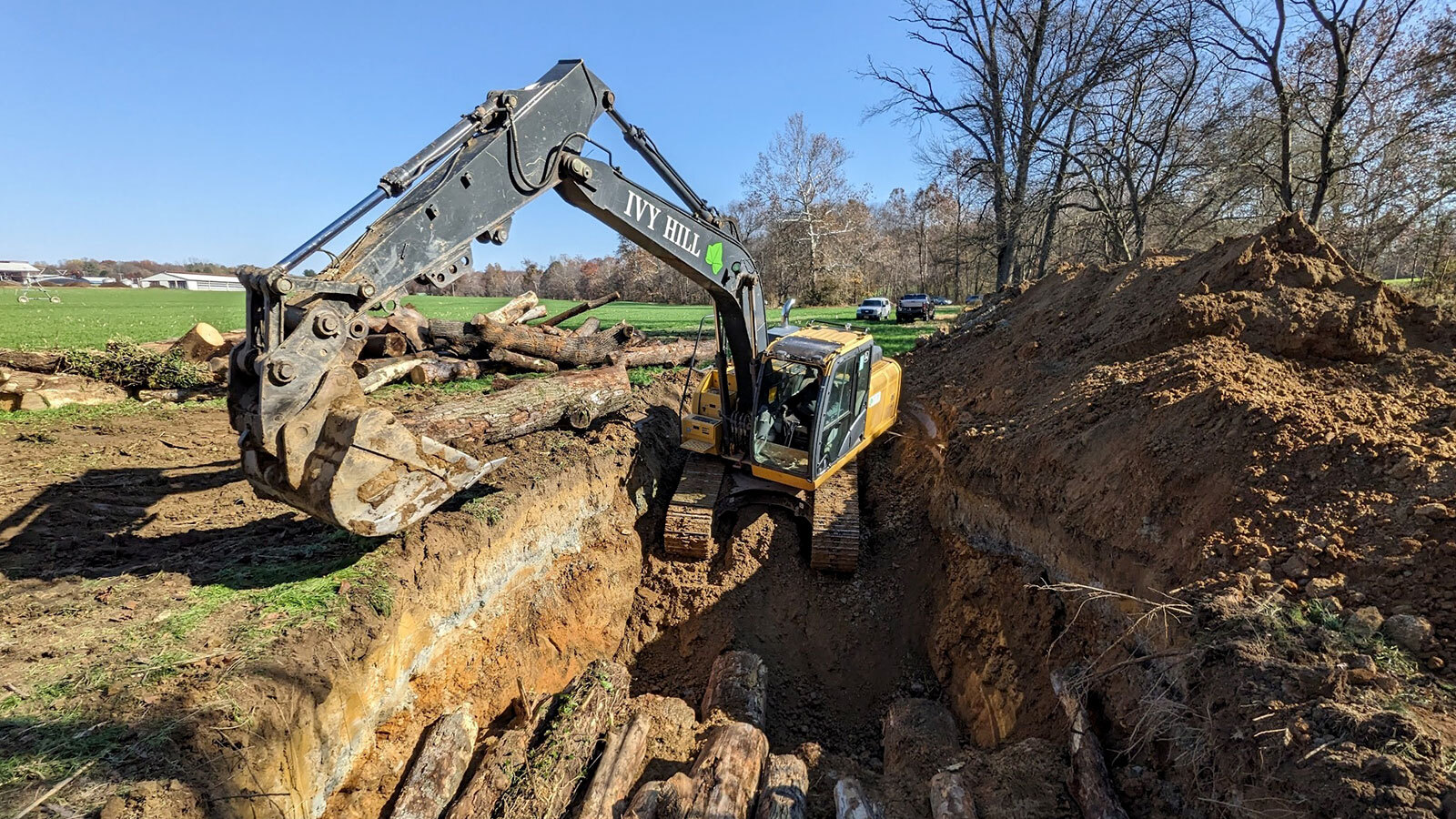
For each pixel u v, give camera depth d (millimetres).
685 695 7930
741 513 9531
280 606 5141
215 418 10562
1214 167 21344
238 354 4848
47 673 4250
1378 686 3807
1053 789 4996
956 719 7234
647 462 10148
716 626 8406
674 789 4934
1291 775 3500
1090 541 6305
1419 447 5125
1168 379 7203
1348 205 18578
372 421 4938
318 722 4535
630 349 15516
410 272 5340
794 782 5297
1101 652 5699
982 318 16641
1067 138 25422
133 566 5836
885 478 11148
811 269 57219
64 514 6723
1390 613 4277
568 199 6691
